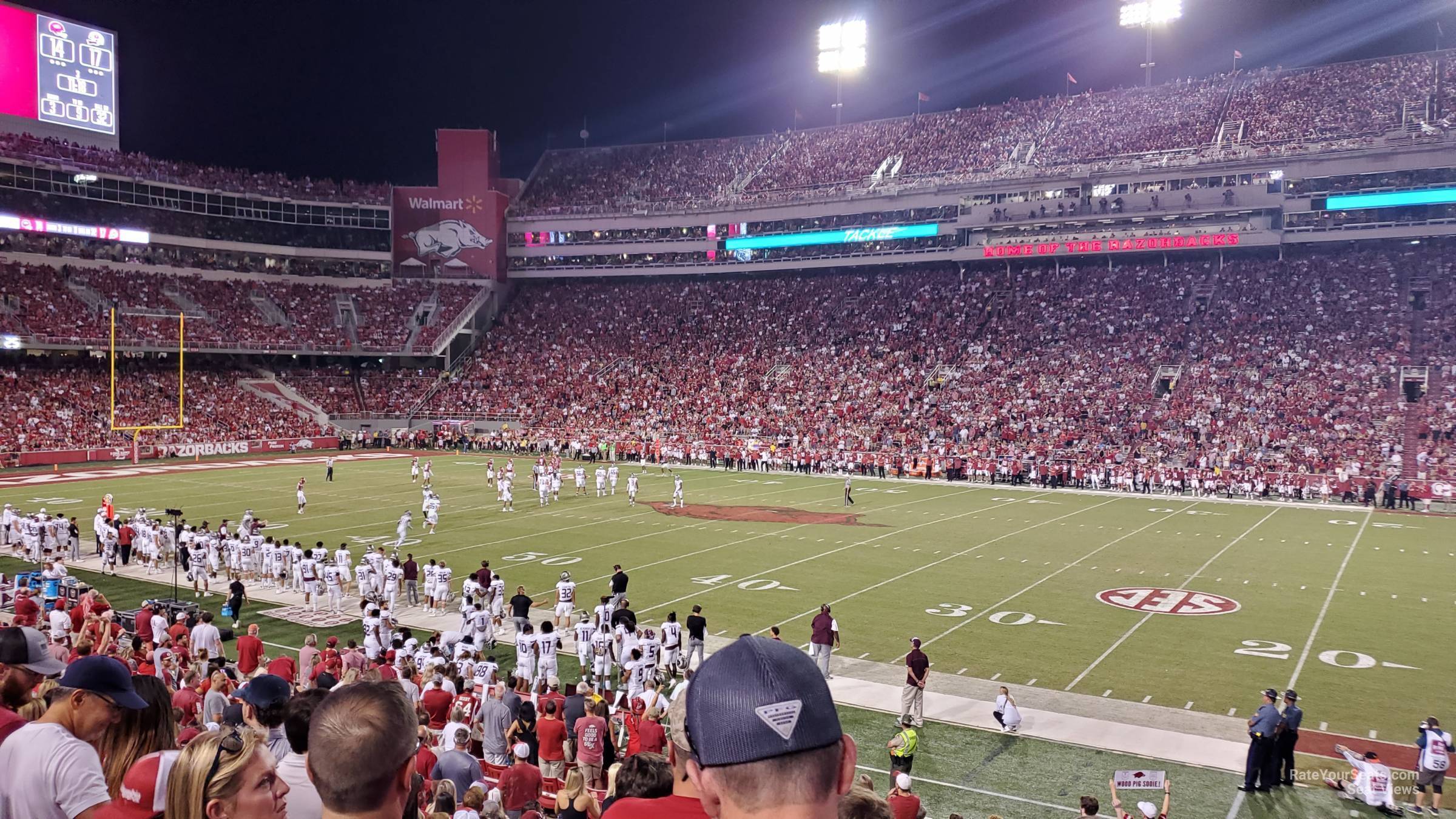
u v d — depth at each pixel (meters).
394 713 2.73
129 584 26.83
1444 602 24.42
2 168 61.78
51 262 64.31
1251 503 43.97
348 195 78.56
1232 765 14.45
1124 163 64.38
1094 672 18.75
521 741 11.66
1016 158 69.25
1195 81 69.44
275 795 3.02
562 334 77.00
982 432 55.44
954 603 24.03
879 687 17.86
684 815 2.74
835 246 73.88
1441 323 53.41
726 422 63.00
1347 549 31.78
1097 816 10.43
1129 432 52.34
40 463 54.44
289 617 23.55
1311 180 59.47
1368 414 48.97
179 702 11.30
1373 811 12.95
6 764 3.37
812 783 1.77
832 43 80.81
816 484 49.94
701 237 77.88
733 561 28.97
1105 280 65.25
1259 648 20.34
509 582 26.03
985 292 68.00
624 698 15.69
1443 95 60.09
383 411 72.06
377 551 25.66
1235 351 56.00
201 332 66.94
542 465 42.25
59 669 5.06
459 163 80.00
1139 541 33.09
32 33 65.75
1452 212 56.97
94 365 63.59
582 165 86.94
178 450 60.03
